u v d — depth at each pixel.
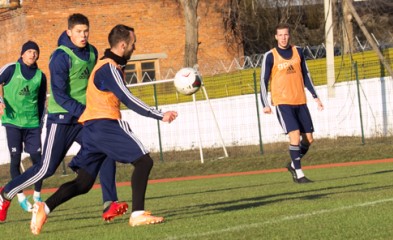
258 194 28.95
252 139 65.94
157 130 67.06
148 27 93.12
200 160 60.53
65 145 22.52
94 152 19.61
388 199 22.27
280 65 32.12
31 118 29.56
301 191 28.61
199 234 17.27
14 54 90.62
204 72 94.94
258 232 17.03
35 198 30.16
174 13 93.94
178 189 40.19
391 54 64.00
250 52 98.44
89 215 25.95
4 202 22.41
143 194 19.69
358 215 18.94
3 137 68.88
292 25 94.00
